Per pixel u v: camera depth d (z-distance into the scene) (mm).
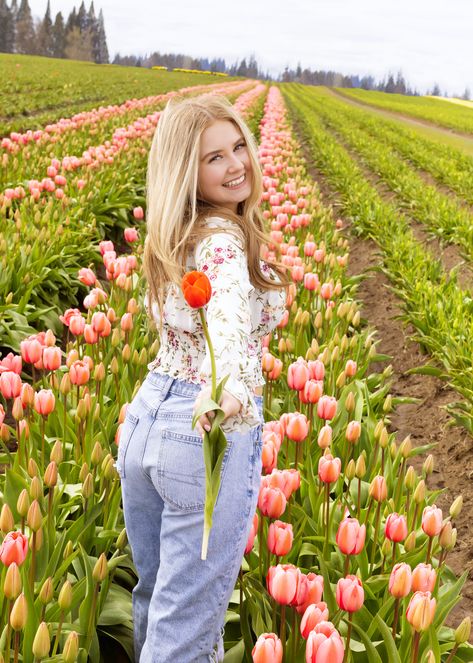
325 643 1803
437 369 5695
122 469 2146
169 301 2035
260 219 2189
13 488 3098
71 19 158500
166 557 2029
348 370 4133
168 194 1986
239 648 2646
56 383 4094
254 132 24250
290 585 2115
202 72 100750
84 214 9406
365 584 2770
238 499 1976
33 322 6688
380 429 3494
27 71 49000
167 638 2031
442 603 2758
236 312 1791
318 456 3811
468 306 6758
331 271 7656
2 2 149875
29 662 2361
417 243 9703
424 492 3113
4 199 7996
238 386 1706
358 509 3141
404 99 88438
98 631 2926
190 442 1952
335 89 100312
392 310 7965
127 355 4184
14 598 2109
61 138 14852
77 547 2955
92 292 4832
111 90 41781
